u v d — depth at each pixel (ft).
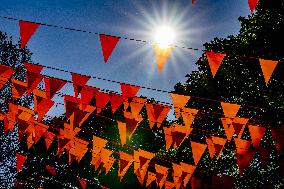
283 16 38.78
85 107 15.67
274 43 38.75
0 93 50.60
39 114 16.02
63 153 60.03
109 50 11.25
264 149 16.26
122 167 20.75
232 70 46.37
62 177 58.18
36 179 57.06
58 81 14.26
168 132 18.10
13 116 19.13
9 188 56.59
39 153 60.39
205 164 43.68
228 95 50.26
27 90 15.67
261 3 41.52
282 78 37.01
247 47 42.63
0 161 57.36
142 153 20.18
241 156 16.53
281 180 36.14
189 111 15.34
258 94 39.29
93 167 58.80
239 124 15.40
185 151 50.21
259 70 41.09
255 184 37.68
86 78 14.17
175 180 22.34
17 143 59.82
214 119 50.62
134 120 16.30
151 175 23.68
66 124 20.54
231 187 19.26
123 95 14.80
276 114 35.22
